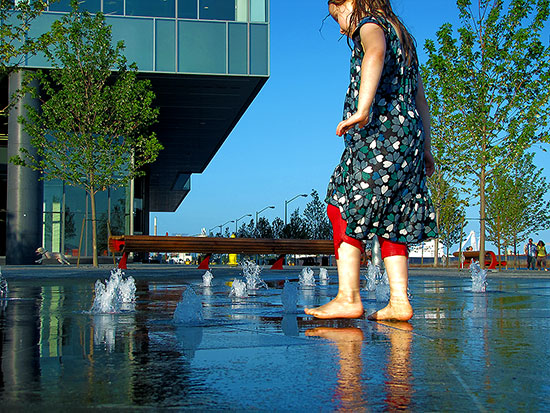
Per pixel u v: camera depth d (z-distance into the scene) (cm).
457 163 1964
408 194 381
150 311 457
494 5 1875
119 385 199
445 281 1064
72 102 2106
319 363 236
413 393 189
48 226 3177
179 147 4616
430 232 388
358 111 358
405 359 244
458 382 204
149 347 274
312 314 402
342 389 194
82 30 2253
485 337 305
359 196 373
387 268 389
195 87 3084
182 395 186
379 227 377
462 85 1891
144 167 4041
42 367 228
